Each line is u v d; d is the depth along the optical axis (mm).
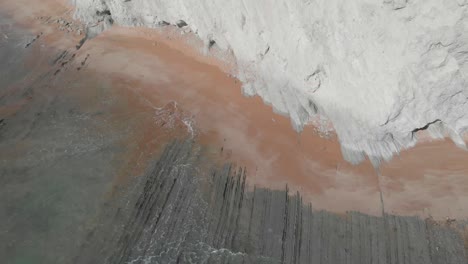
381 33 18547
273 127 21734
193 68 25078
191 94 23547
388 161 19859
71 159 20031
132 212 18000
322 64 20484
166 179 19250
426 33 17703
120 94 23453
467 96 18938
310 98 21875
